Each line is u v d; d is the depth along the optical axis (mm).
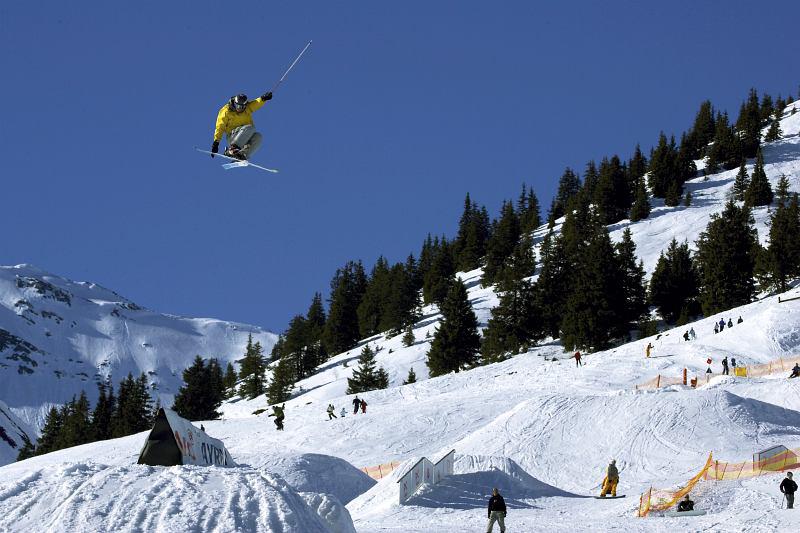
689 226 199625
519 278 147625
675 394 68875
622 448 61750
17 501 23156
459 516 43906
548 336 149250
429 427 76562
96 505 22484
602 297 131000
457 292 147750
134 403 146250
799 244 143750
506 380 100625
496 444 65938
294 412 96375
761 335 98562
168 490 23484
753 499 42812
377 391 105312
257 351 193750
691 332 108562
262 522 21953
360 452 71062
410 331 173000
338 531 25219
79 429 151000
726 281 140250
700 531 36344
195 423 92188
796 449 56656
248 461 55938
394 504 46875
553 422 67750
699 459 58031
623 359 99500
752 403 66875
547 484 52750
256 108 23656
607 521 40906
